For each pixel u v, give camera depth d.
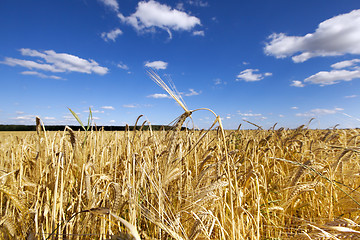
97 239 2.08
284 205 2.55
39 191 2.26
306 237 1.57
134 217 1.94
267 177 3.59
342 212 2.86
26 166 3.01
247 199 2.95
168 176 2.11
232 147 5.06
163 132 3.92
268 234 2.50
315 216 3.02
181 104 1.82
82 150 2.45
